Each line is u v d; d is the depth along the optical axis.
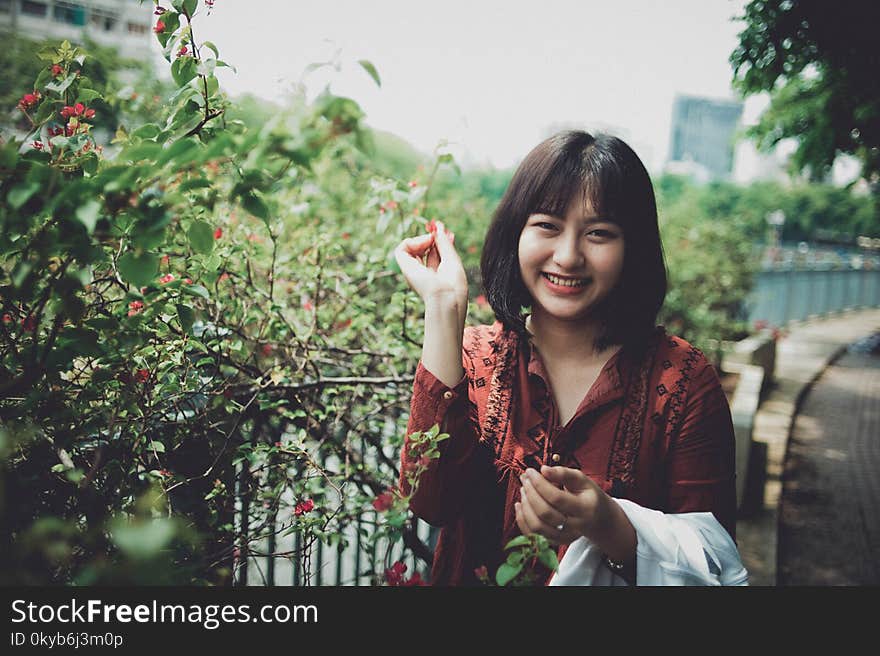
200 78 1.37
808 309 15.88
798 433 6.88
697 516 1.23
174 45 1.38
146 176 0.90
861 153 5.86
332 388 2.21
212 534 1.55
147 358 1.59
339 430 2.40
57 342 1.16
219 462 1.77
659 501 1.30
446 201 4.77
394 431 2.44
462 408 1.27
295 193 2.96
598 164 1.26
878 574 3.92
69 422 1.29
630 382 1.31
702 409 1.29
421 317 2.81
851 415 7.64
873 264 20.30
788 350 11.86
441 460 1.26
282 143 0.81
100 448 1.32
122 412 1.44
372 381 2.16
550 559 1.01
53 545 0.85
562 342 1.36
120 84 2.56
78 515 1.22
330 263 2.80
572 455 1.30
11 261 1.27
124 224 1.06
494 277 1.40
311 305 2.56
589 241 1.27
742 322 9.81
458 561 1.34
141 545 0.73
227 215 2.16
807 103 5.78
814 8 4.32
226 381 1.87
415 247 1.41
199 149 0.86
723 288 8.93
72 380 1.41
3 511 0.99
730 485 1.30
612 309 1.32
